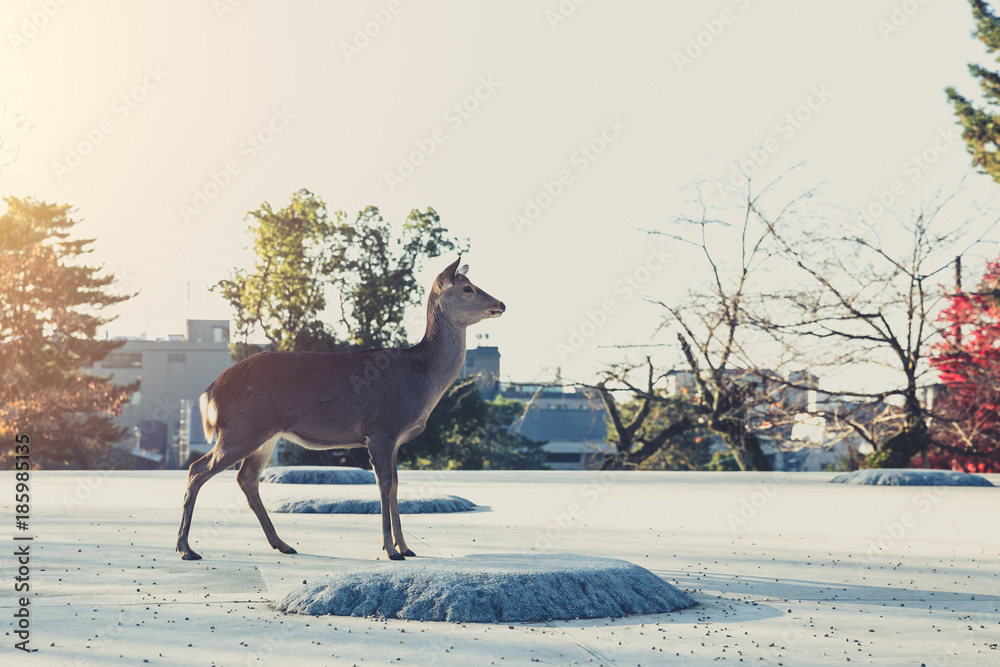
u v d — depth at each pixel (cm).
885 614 598
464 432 3709
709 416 3159
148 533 1006
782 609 615
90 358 4444
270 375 866
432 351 893
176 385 6153
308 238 3506
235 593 641
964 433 2941
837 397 3083
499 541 963
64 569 740
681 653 484
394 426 867
